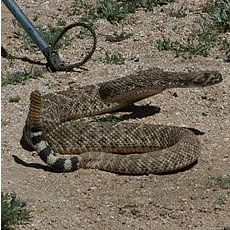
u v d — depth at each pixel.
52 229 9.75
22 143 12.17
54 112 12.99
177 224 9.89
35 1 18.25
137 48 16.00
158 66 15.09
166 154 11.20
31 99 11.11
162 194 10.62
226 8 16.73
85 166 11.34
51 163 11.23
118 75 14.80
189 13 17.30
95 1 17.97
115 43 16.28
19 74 14.64
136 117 13.22
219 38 16.16
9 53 15.74
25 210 10.02
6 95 13.87
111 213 10.12
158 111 13.39
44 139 11.48
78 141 11.98
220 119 13.04
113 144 12.02
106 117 13.27
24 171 11.28
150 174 11.20
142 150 12.09
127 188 10.82
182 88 14.04
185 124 12.88
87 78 14.71
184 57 15.44
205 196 10.55
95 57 15.64
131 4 17.61
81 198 10.52
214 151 11.91
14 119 12.99
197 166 11.45
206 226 9.85
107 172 11.27
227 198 10.49
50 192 10.69
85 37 16.53
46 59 15.34
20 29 16.72
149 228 9.80
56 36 16.28
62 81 14.59
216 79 12.56
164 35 16.47
